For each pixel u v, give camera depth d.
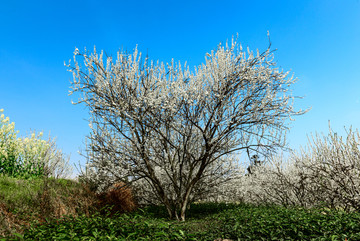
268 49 8.30
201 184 10.69
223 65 8.44
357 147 8.41
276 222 5.68
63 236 4.48
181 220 8.81
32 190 8.34
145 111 8.34
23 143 12.93
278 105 8.08
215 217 8.33
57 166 13.40
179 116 8.55
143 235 5.33
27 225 6.09
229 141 9.38
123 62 8.62
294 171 10.59
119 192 9.70
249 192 12.76
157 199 10.92
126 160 8.80
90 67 8.40
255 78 8.12
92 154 8.91
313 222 5.80
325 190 8.97
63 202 8.02
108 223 5.89
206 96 8.53
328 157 8.98
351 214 6.46
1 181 9.05
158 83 8.68
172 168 9.43
